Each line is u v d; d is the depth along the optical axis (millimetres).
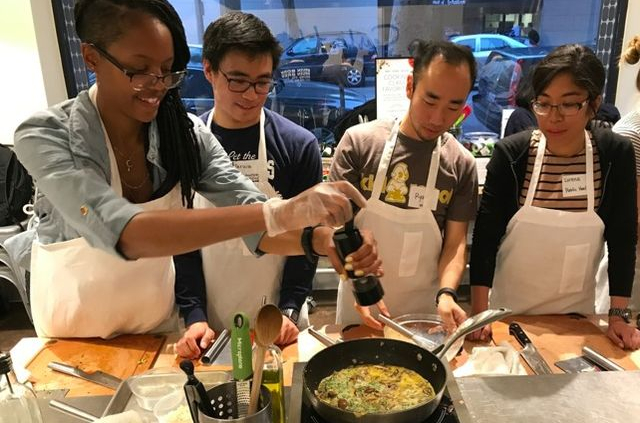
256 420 756
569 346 1361
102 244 902
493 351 1239
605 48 3307
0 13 2898
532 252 1637
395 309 1740
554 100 1411
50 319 1384
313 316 3367
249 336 866
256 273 1705
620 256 1574
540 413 909
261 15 3209
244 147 1665
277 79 3303
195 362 1293
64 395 1120
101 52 980
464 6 3201
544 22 3260
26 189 3033
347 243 903
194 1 3139
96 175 1004
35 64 3006
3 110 3072
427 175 1626
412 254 1680
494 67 3320
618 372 1021
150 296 1387
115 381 1208
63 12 3010
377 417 780
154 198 1286
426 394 898
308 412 853
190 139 1283
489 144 3176
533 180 1600
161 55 988
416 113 1480
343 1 3168
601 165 1559
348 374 972
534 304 1685
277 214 883
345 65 3299
